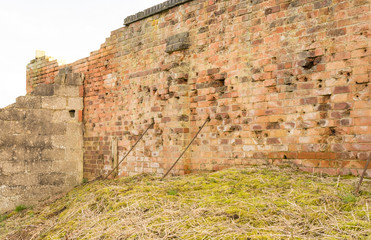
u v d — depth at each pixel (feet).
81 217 17.20
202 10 22.45
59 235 15.62
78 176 32.07
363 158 15.94
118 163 28.37
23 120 30.22
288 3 18.47
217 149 21.48
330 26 16.99
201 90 22.40
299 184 15.60
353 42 16.30
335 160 16.79
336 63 16.81
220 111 21.35
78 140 32.27
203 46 22.34
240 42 20.45
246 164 20.07
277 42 18.85
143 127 26.30
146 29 26.45
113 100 29.40
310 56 17.60
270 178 16.90
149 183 20.13
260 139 19.52
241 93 20.36
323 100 17.22
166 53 24.63
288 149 18.39
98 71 31.04
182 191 17.20
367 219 11.60
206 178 18.71
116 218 14.98
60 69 35.83
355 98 16.24
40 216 22.04
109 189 19.56
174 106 23.47
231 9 20.90
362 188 14.37
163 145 24.27
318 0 17.39
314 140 17.48
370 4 15.83
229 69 20.94
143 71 26.55
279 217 12.46
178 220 13.42
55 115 31.45
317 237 10.84
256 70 19.70
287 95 18.47
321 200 13.53
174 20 24.27
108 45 29.99
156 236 12.44
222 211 13.51
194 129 22.77
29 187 30.09
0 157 29.35
